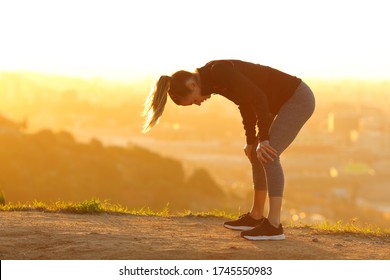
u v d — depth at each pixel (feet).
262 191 49.78
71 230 47.70
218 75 43.32
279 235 45.78
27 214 56.85
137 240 44.19
